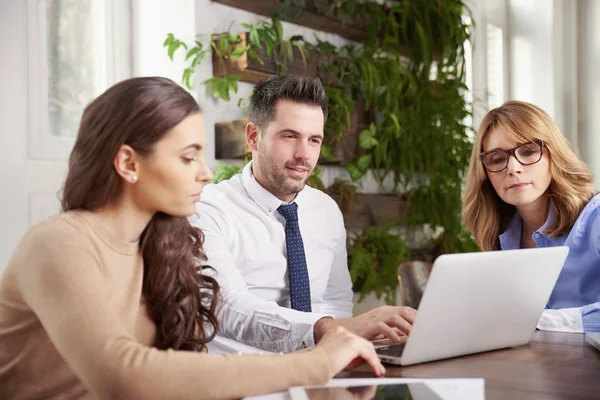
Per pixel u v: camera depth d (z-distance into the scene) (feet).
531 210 6.60
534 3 14.78
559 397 3.15
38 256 3.28
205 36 9.09
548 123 6.37
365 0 11.24
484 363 4.01
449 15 12.26
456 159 12.42
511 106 6.53
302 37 10.05
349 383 3.30
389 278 11.07
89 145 3.59
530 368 3.84
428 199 12.14
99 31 9.03
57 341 3.12
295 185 6.82
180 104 3.60
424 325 3.85
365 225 11.04
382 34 11.64
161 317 4.15
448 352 4.11
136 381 2.97
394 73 11.35
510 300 4.23
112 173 3.57
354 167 10.74
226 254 6.41
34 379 3.67
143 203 3.68
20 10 8.01
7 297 3.50
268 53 9.18
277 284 6.97
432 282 3.75
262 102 6.84
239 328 5.27
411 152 11.66
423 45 11.80
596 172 14.76
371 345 3.60
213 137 9.25
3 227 7.79
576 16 14.94
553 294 6.31
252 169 7.16
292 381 3.19
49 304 3.16
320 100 6.81
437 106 12.12
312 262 7.32
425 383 3.28
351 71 10.82
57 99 8.48
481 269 3.93
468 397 3.04
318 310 7.39
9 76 7.88
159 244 4.07
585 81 14.90
